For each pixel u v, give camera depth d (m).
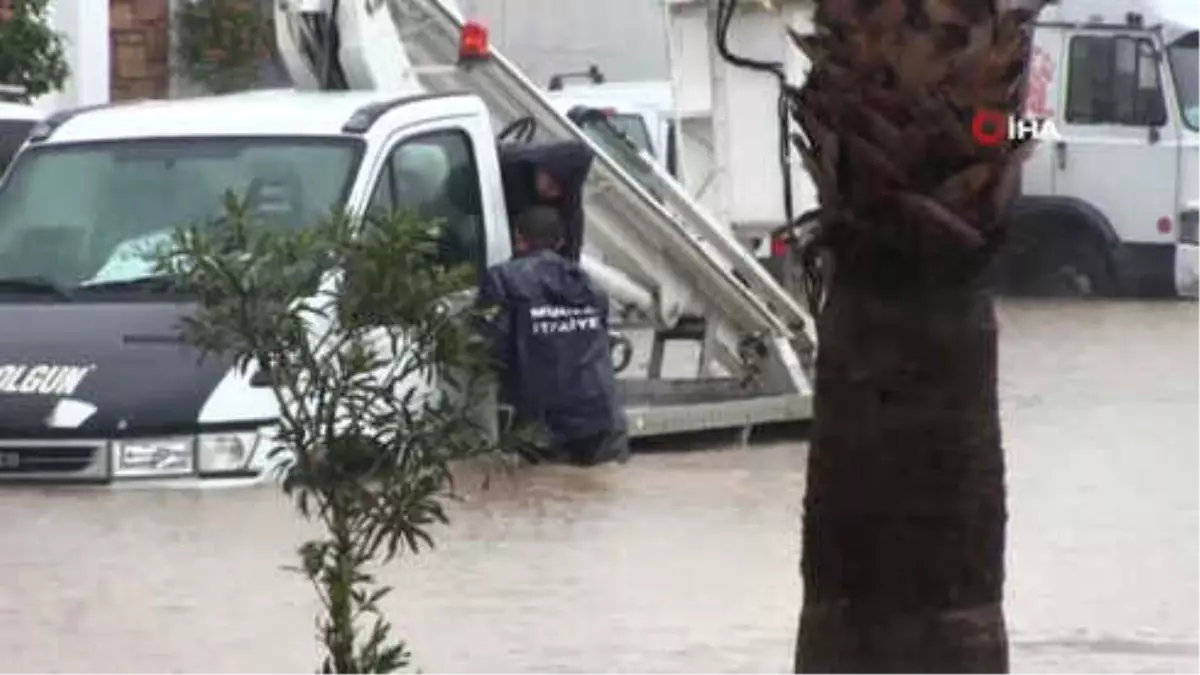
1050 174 70.25
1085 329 60.66
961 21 15.37
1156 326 61.72
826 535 16.09
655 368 41.84
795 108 16.36
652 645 25.17
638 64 75.38
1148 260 69.94
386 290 17.70
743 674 23.98
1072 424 43.16
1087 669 24.52
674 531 31.41
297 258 17.78
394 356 17.92
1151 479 36.94
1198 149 69.38
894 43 15.39
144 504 30.78
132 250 34.00
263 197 34.06
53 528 29.52
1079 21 69.88
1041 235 70.50
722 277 40.81
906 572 15.93
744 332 41.50
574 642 25.12
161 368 31.62
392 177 34.91
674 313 41.28
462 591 27.59
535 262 35.91
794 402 40.78
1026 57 15.98
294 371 17.77
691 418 39.31
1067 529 32.56
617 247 40.69
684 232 40.22
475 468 34.22
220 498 31.02
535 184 37.31
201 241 17.81
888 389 15.85
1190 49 69.38
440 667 24.11
